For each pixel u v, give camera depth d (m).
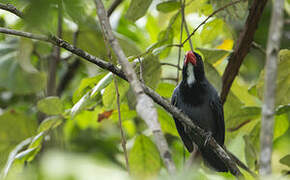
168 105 8.28
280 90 8.89
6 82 11.96
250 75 13.64
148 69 9.14
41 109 9.14
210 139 9.45
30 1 3.24
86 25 9.37
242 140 11.17
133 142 10.84
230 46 12.16
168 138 12.71
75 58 13.75
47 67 13.59
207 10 11.53
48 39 6.64
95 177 3.88
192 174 4.34
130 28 14.65
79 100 8.94
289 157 9.01
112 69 7.22
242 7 9.83
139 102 4.25
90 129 13.79
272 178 3.73
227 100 11.52
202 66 10.48
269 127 3.92
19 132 10.22
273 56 4.03
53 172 3.86
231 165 8.88
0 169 10.01
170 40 11.14
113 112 10.44
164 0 10.93
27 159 9.05
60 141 10.55
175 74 13.55
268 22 14.22
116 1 11.42
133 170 10.21
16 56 12.15
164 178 4.24
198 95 10.36
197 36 11.44
